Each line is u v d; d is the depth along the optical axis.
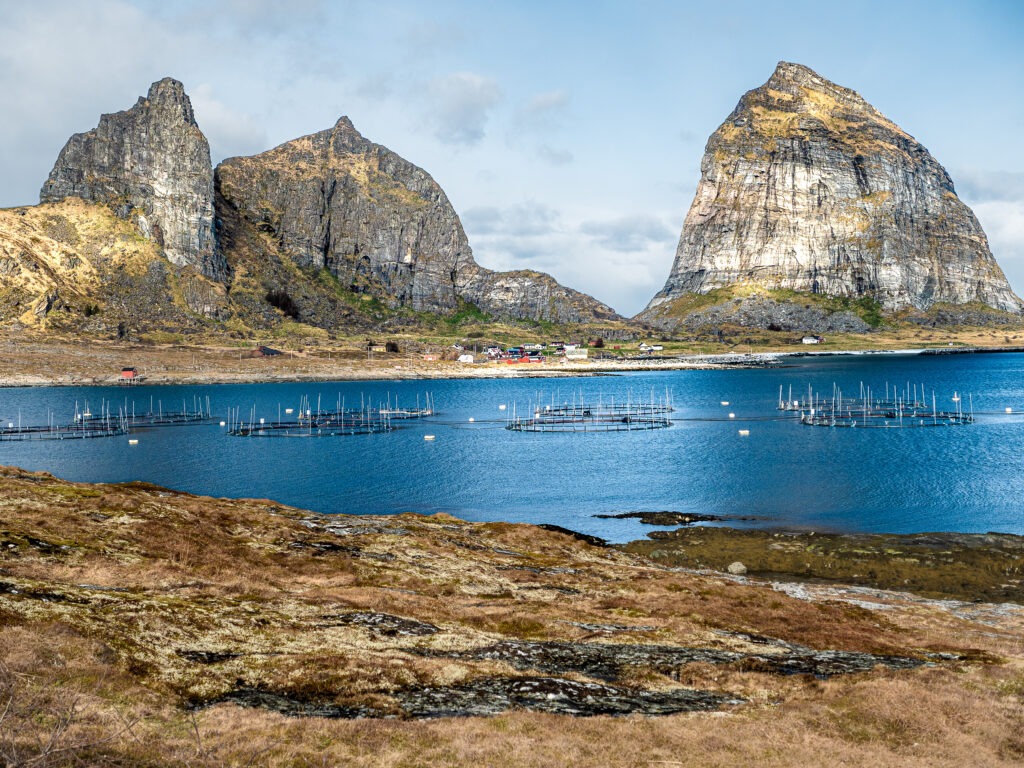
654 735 31.11
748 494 124.00
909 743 32.00
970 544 86.00
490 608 54.06
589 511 115.94
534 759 27.48
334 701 33.00
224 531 70.12
